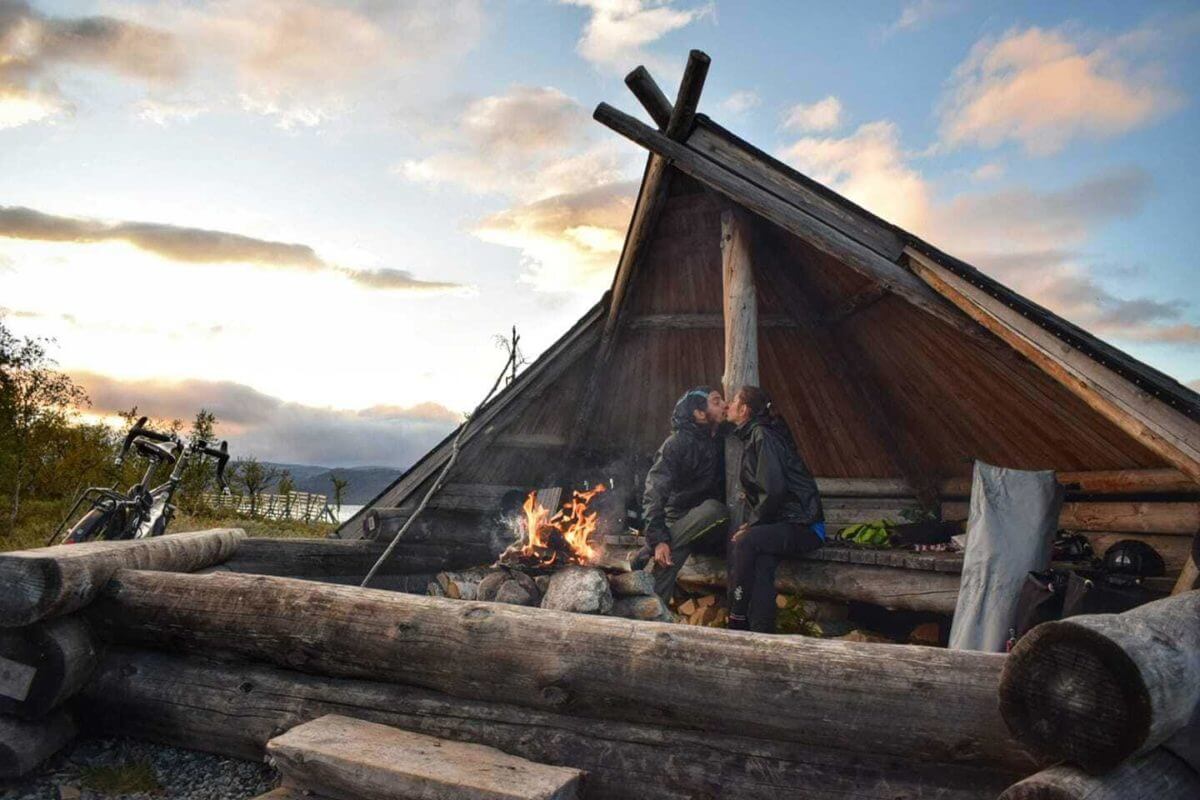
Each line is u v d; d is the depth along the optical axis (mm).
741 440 5312
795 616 5480
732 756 2510
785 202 5359
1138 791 1853
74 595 3047
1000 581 4426
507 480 8141
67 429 11773
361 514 6977
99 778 2850
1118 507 5773
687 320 7695
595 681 2592
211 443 5055
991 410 6543
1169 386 3539
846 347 7461
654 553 5512
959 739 2287
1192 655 1947
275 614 3037
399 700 2879
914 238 4984
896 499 8453
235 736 3049
